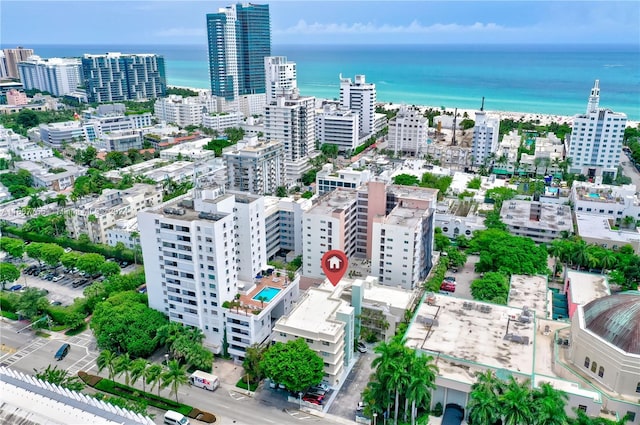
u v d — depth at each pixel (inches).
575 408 4645.7
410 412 5187.0
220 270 5989.2
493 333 5693.9
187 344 5885.8
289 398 5526.6
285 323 5767.7
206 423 5177.2
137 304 6555.1
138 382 5831.7
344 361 6048.2
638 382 4872.0
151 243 6269.7
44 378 5211.6
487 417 4384.8
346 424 5191.9
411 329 5787.4
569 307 6727.4
